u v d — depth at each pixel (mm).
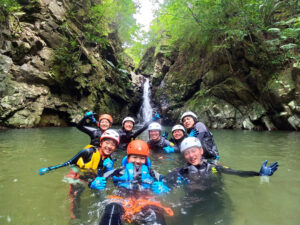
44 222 1740
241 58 13734
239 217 1836
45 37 13398
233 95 14188
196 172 3035
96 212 1938
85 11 17188
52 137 7480
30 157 4180
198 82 17203
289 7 11398
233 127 13922
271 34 12039
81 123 4898
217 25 13273
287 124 11727
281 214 1888
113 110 18766
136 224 1751
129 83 20781
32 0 13281
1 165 3559
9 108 10555
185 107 17000
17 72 11500
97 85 16859
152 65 25719
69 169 3393
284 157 4398
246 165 3742
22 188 2541
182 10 14672
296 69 10977
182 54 19609
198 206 2070
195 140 3221
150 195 2320
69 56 14305
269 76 12406
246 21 11430
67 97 14383
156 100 20609
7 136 7430
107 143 3453
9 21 11422
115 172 2826
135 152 2818
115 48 22531
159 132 5332
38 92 12281
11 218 1802
